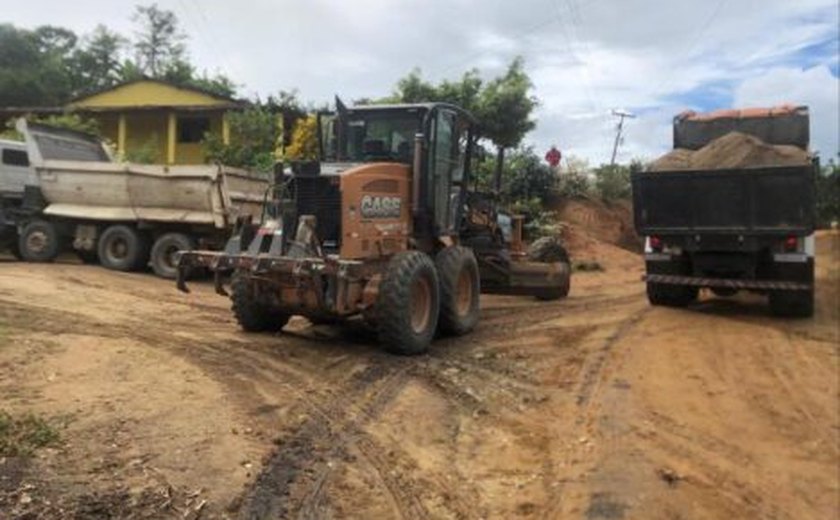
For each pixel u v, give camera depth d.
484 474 5.99
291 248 9.07
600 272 20.44
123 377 7.32
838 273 19.17
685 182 12.26
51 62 39.28
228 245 9.73
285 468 5.55
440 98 25.80
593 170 30.45
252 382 7.61
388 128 10.55
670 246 12.85
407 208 10.07
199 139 30.48
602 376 8.79
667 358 9.64
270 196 9.58
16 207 18.23
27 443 5.38
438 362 9.02
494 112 25.64
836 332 11.37
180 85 30.52
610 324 11.74
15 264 16.95
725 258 12.47
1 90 35.12
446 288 10.15
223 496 4.97
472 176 12.19
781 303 12.20
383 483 5.55
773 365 9.54
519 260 14.16
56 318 10.22
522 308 13.40
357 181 9.16
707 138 14.81
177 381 7.33
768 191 11.77
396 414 7.03
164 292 13.62
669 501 5.75
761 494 6.10
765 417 7.78
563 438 6.84
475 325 10.98
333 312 9.05
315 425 6.54
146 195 16.20
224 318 11.13
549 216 24.42
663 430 7.22
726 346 10.35
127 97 31.03
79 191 16.86
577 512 5.46
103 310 11.17
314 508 5.00
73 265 17.36
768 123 14.51
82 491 4.80
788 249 11.94
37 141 17.50
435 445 6.45
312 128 23.19
